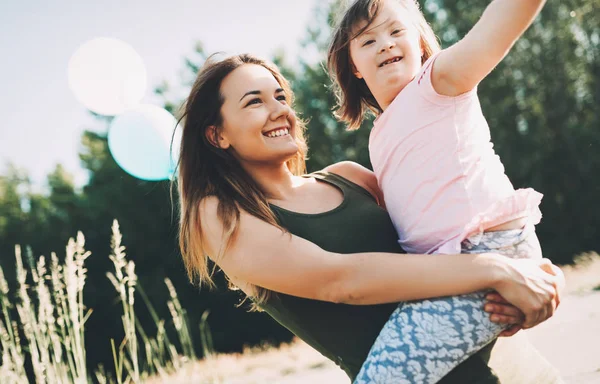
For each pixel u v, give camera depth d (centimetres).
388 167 219
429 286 188
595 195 2211
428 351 184
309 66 2439
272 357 906
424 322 187
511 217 200
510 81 2248
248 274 203
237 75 233
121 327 2367
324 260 194
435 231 204
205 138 233
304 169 269
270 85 233
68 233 2506
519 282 187
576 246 2216
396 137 212
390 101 227
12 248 2489
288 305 218
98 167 2722
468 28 2180
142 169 663
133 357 344
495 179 205
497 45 180
